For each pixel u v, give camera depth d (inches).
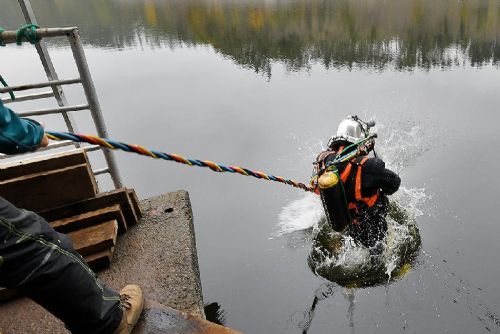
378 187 133.3
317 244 152.0
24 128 51.7
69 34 106.4
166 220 124.0
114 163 129.0
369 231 141.4
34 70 377.1
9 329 89.1
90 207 110.7
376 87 291.4
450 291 126.8
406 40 418.3
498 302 121.8
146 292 98.7
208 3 741.3
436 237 146.3
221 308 129.3
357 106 261.1
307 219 165.5
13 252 51.9
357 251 144.9
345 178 131.7
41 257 53.7
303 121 247.9
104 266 106.2
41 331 88.4
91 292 58.2
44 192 104.1
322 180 126.5
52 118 272.8
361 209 135.9
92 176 112.1
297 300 131.2
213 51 433.7
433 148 200.4
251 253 150.9
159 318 71.6
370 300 128.5
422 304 124.3
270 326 122.7
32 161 101.7
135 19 657.0
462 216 154.6
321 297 131.4
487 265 133.8
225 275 141.9
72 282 56.0
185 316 72.0
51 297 55.2
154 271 104.7
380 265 138.8
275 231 160.7
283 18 565.0
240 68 367.9
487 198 162.6
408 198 166.6
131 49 461.1
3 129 49.8
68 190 106.4
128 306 68.4
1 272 52.4
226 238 159.2
